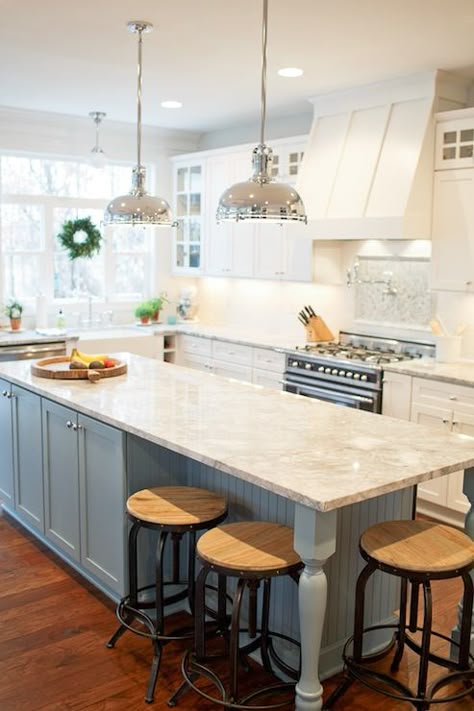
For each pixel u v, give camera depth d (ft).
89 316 22.63
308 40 12.98
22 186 21.42
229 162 20.88
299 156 18.70
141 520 9.29
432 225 15.79
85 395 11.87
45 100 18.47
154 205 12.60
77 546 11.86
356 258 18.69
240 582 8.08
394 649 10.12
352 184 16.49
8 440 14.05
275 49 13.58
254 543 8.52
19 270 21.54
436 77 15.06
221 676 9.45
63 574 12.29
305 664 7.96
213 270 22.03
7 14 11.80
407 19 11.79
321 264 18.60
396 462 8.47
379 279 18.19
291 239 19.11
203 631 8.66
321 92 17.07
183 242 23.35
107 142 22.02
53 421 12.19
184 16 11.76
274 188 9.93
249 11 11.50
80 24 12.27
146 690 9.10
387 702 9.02
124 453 10.38
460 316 16.17
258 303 22.09
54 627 10.59
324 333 19.40
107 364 13.82
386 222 15.47
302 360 17.63
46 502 12.73
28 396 12.94
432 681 9.34
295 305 20.80
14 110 19.66
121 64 14.84
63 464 12.01
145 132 22.56
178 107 19.17
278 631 9.73
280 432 9.75
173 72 15.40
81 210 22.63
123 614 10.28
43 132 20.62
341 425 10.21
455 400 14.25
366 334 18.66
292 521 9.55
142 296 24.14
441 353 15.94
